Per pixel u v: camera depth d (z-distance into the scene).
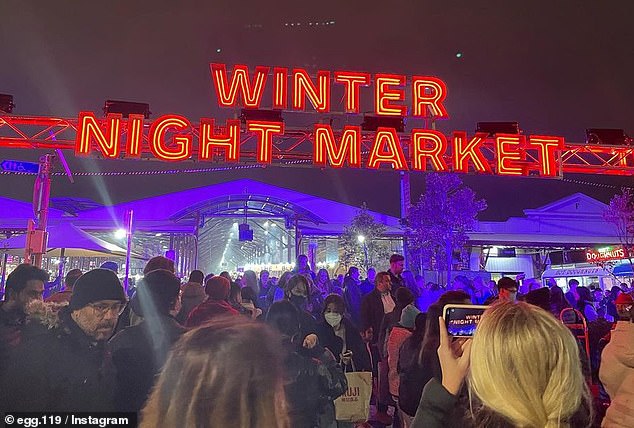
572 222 30.83
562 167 13.79
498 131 13.94
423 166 12.84
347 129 12.59
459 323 2.40
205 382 1.32
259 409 1.33
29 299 3.15
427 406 1.61
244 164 12.32
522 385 1.29
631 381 3.34
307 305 6.31
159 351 2.75
